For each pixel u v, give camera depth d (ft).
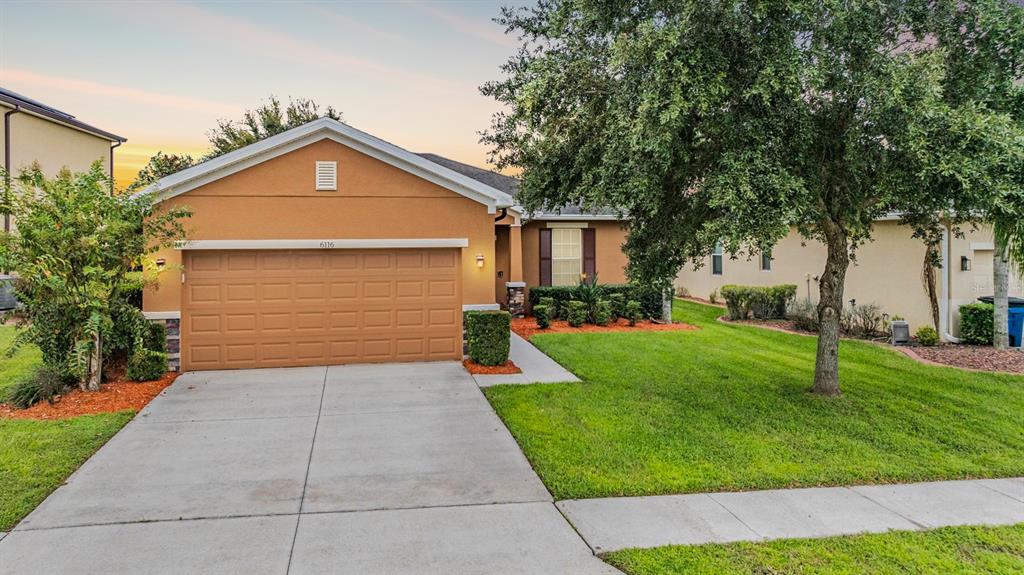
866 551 13.48
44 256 24.91
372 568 12.69
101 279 26.76
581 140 26.84
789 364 34.83
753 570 12.63
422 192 34.32
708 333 45.88
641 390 28.43
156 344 30.37
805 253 52.11
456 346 35.53
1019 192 18.54
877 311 44.78
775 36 19.47
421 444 21.16
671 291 49.62
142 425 22.98
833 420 23.76
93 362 27.32
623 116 20.86
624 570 12.67
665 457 19.57
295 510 15.71
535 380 30.60
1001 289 36.83
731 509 15.81
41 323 25.59
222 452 20.17
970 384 29.76
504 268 55.11
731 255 20.11
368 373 32.12
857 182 23.32
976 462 19.61
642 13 21.77
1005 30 21.02
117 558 13.03
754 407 25.55
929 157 19.08
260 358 33.27
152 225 27.86
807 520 15.16
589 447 20.49
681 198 25.20
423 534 14.34
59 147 66.69
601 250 56.18
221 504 16.03
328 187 33.19
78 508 15.62
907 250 42.37
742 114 20.56
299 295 33.63
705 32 19.70
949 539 14.14
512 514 15.49
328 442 21.31
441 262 35.19
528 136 27.25
